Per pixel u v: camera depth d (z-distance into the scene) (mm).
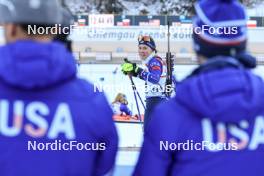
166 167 6238
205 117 5934
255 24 32844
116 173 12844
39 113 5660
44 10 5770
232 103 5730
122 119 23781
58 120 5699
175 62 28203
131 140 19078
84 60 29828
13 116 5621
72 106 5770
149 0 57938
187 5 55406
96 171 6336
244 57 6414
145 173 6312
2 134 5602
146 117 20000
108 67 28094
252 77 6109
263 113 6125
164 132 6090
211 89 5816
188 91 5984
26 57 5426
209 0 6383
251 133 6051
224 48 6238
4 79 5484
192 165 6051
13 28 5766
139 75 20359
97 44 30906
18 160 5574
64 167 5707
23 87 5508
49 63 5488
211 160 6004
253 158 6055
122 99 24516
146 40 20141
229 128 5977
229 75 5906
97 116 5898
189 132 6012
